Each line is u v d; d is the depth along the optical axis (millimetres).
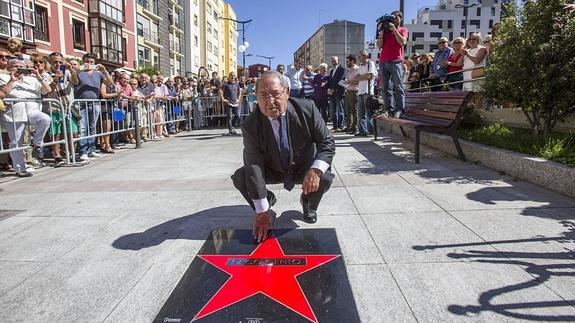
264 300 2209
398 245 2898
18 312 2195
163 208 4020
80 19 27594
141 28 38656
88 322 2082
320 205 3889
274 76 2812
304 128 3023
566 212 3436
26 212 4027
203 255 2824
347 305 2143
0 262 2844
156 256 2854
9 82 5723
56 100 6477
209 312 2115
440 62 9000
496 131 5922
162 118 11414
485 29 90375
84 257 2881
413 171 5180
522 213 3451
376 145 7523
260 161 3029
